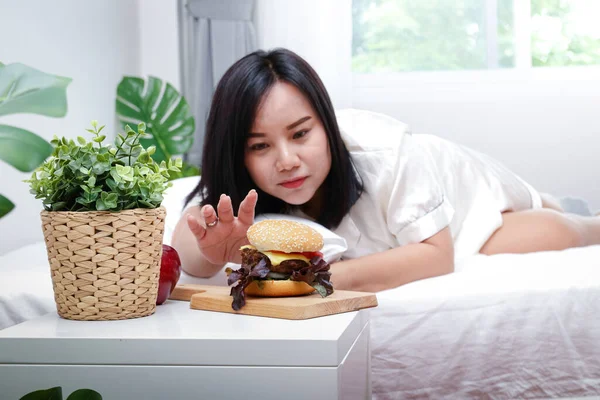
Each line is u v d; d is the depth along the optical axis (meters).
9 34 2.11
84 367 0.79
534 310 1.18
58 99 1.63
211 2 2.96
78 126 2.53
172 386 0.78
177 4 3.07
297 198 1.37
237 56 2.97
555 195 2.86
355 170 1.48
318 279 0.96
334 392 0.75
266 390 0.76
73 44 2.51
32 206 2.20
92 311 0.89
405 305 1.20
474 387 1.17
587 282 1.21
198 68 2.97
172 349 0.78
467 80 2.96
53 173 0.90
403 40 3.07
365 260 1.36
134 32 3.03
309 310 0.89
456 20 3.04
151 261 0.92
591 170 2.83
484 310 1.19
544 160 2.86
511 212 1.92
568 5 2.99
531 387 1.16
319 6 2.94
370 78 3.01
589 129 2.83
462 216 1.78
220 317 0.92
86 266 0.88
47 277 1.28
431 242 1.44
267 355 0.76
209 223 1.08
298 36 2.96
